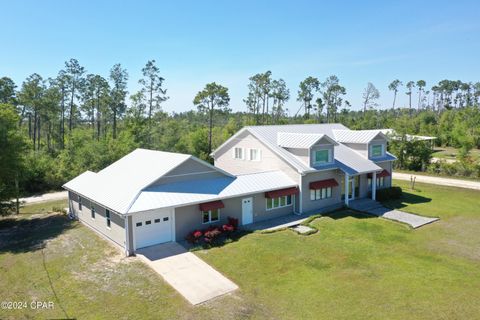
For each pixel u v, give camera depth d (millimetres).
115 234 22406
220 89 62125
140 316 14438
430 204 33219
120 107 70312
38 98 64812
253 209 26828
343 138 37281
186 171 24891
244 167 34594
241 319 14203
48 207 35094
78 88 69000
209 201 23859
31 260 20391
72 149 54688
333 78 98188
